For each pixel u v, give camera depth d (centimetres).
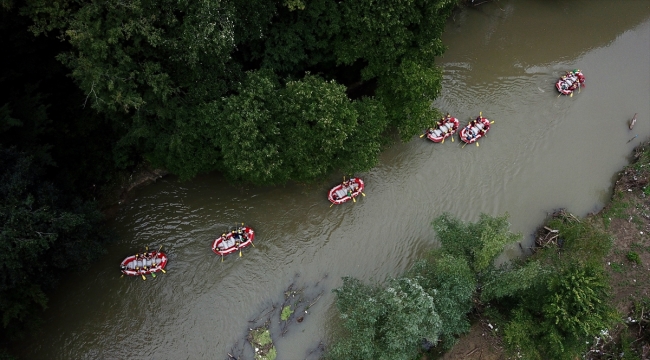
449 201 3556
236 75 2955
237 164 2758
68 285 3170
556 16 4581
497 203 3550
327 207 3484
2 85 2908
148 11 2416
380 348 2520
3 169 2569
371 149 3008
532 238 3394
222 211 3466
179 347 3034
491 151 3775
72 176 3138
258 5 2762
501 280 2594
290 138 2834
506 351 2844
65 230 2611
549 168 3712
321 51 3262
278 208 3478
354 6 2862
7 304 2578
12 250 2341
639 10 4634
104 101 2561
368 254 3353
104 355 3009
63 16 2381
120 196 3434
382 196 3547
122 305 3145
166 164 3133
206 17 2452
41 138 3031
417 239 3406
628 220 3403
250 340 3036
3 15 2595
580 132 3900
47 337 3022
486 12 4531
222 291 3203
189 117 2853
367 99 3142
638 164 3650
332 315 3117
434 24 3167
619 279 3147
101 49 2389
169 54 2652
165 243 3359
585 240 3122
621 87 4166
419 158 3700
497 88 4122
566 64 4294
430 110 3269
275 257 3322
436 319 2425
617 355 2859
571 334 2430
